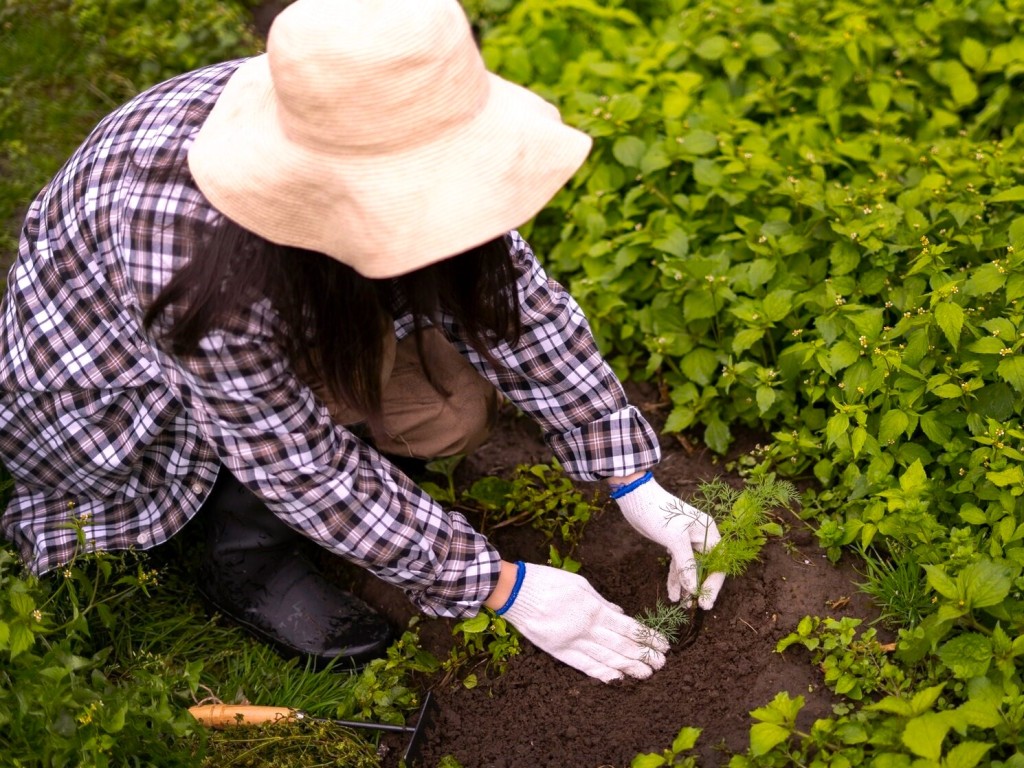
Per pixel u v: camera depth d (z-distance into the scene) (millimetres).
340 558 2688
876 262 2701
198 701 2379
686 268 2873
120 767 2145
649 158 3145
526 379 2270
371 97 1521
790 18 3574
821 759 2008
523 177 1621
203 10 3896
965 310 2545
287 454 1941
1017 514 2297
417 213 1562
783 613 2416
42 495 2469
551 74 3701
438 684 2443
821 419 2682
